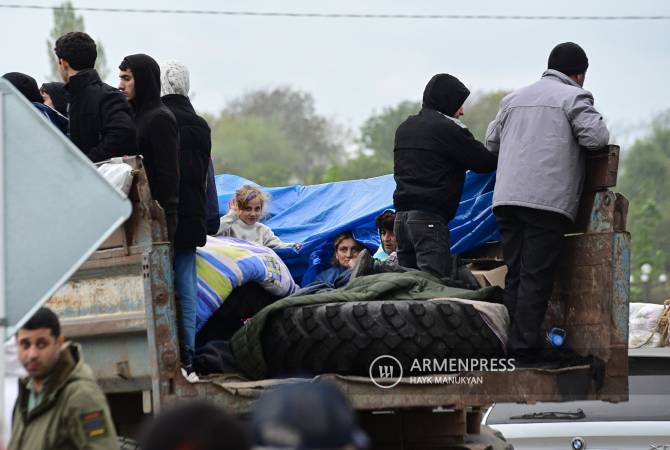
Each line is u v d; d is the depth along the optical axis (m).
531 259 21.88
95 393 15.89
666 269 145.25
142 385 18.97
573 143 22.16
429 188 23.56
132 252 18.84
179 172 21.80
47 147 15.16
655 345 32.78
